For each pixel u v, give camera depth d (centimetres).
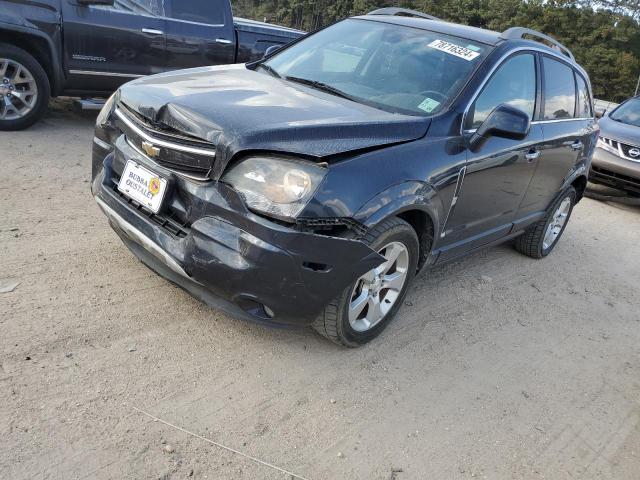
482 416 325
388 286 348
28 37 604
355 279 300
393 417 307
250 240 276
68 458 235
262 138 281
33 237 399
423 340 386
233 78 381
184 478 240
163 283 374
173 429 263
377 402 315
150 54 691
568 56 541
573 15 6150
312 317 301
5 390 261
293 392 306
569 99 533
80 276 362
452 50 411
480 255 567
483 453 297
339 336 330
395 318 403
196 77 374
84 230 424
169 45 702
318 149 287
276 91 359
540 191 510
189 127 296
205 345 326
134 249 345
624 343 456
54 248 389
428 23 448
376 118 333
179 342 323
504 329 430
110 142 358
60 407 259
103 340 309
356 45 430
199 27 721
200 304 360
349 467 267
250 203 277
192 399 284
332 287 294
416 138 341
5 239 388
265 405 292
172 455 249
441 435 303
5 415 248
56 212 446
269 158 280
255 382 306
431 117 358
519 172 446
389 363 351
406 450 286
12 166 521
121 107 348
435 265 408
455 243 413
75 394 269
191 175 296
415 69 397
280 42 810
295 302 288
